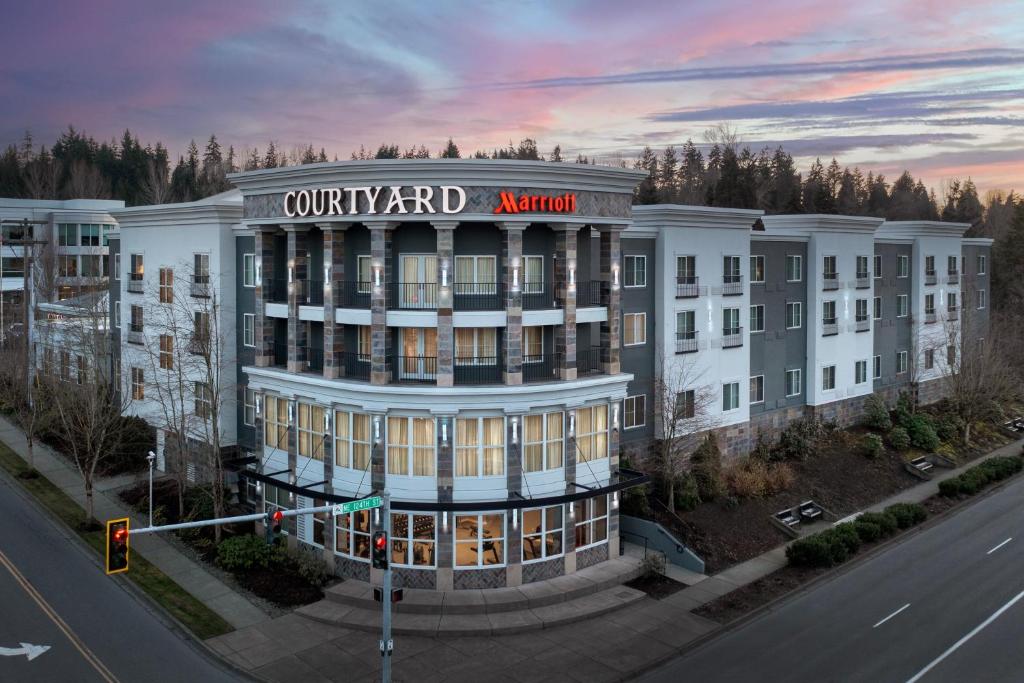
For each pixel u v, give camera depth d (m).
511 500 33.53
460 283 35.28
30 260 67.88
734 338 49.91
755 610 33.25
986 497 50.84
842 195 159.25
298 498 37.38
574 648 29.72
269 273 39.75
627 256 44.44
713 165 161.38
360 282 36.72
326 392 35.59
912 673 27.62
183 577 34.88
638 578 36.09
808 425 55.53
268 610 32.31
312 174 35.06
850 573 37.88
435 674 27.67
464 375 35.50
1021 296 97.44
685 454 44.84
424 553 34.03
